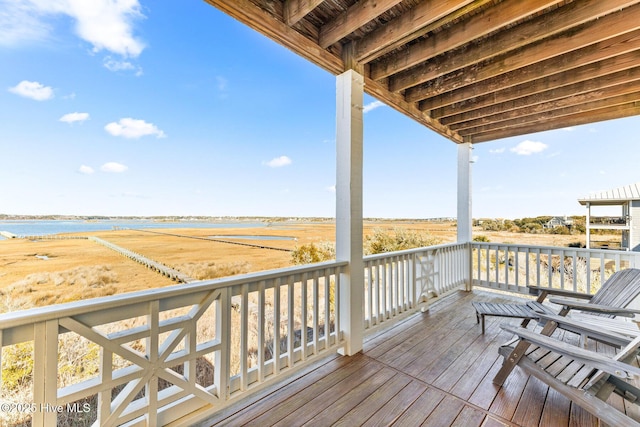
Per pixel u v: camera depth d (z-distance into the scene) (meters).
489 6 1.95
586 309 2.24
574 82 2.67
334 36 2.07
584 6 1.84
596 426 1.46
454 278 4.12
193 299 1.48
